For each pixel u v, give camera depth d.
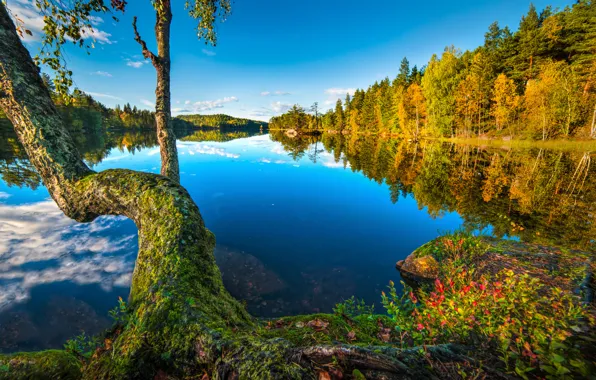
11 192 11.03
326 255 7.03
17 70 2.32
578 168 17.14
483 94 35.88
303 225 9.11
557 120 29.95
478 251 5.80
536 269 4.73
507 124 34.97
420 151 31.97
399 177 17.45
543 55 37.44
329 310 4.91
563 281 4.05
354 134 76.94
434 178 16.75
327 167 21.45
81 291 5.10
